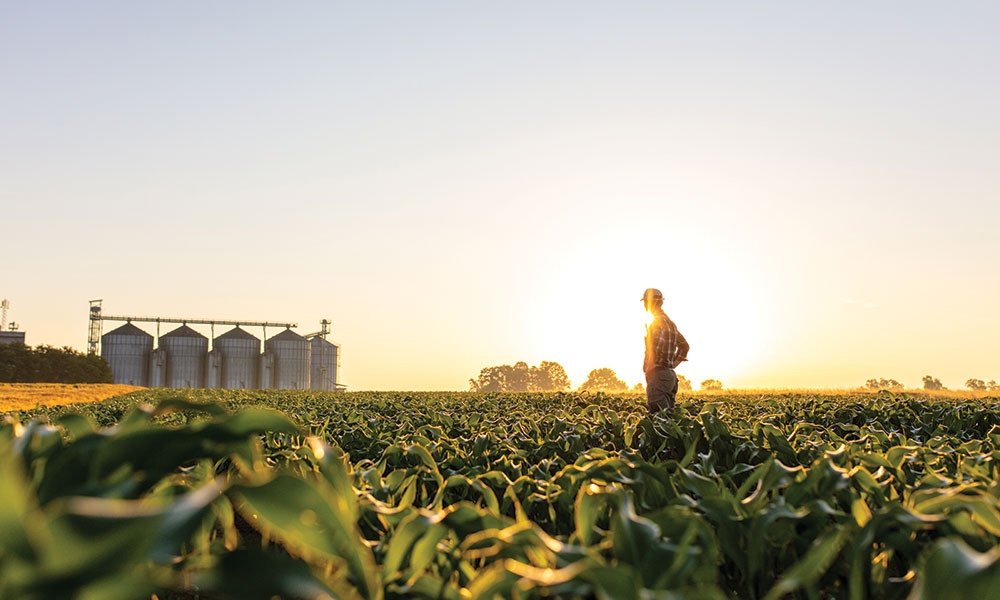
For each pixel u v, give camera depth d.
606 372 167.12
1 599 0.86
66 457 1.40
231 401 16.33
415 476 2.65
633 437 5.21
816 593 1.71
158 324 122.56
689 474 2.28
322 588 1.10
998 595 1.05
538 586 1.34
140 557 0.87
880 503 2.31
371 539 2.34
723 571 2.07
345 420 7.06
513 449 4.09
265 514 1.23
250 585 1.09
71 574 0.85
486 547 1.69
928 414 7.46
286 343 121.06
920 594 1.09
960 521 1.78
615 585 1.05
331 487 1.57
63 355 98.75
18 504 0.88
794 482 2.32
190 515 0.92
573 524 2.57
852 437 5.30
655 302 10.67
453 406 10.81
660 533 1.67
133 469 1.43
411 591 1.53
